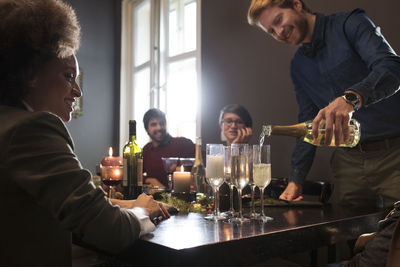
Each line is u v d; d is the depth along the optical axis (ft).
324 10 8.66
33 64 2.85
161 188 7.55
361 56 5.18
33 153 2.55
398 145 5.32
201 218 4.27
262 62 10.21
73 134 16.63
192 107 14.48
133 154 5.62
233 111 8.83
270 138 9.91
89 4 17.58
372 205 5.73
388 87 4.23
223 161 4.32
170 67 15.62
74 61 3.17
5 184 2.55
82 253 8.98
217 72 11.88
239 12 11.05
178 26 15.35
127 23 18.35
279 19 5.85
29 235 2.68
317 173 8.65
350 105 4.03
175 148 11.43
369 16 7.65
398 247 2.77
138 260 3.21
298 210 4.92
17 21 2.77
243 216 4.39
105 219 2.71
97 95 17.69
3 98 2.85
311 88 6.53
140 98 17.75
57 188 2.55
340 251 7.18
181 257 2.79
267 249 3.35
